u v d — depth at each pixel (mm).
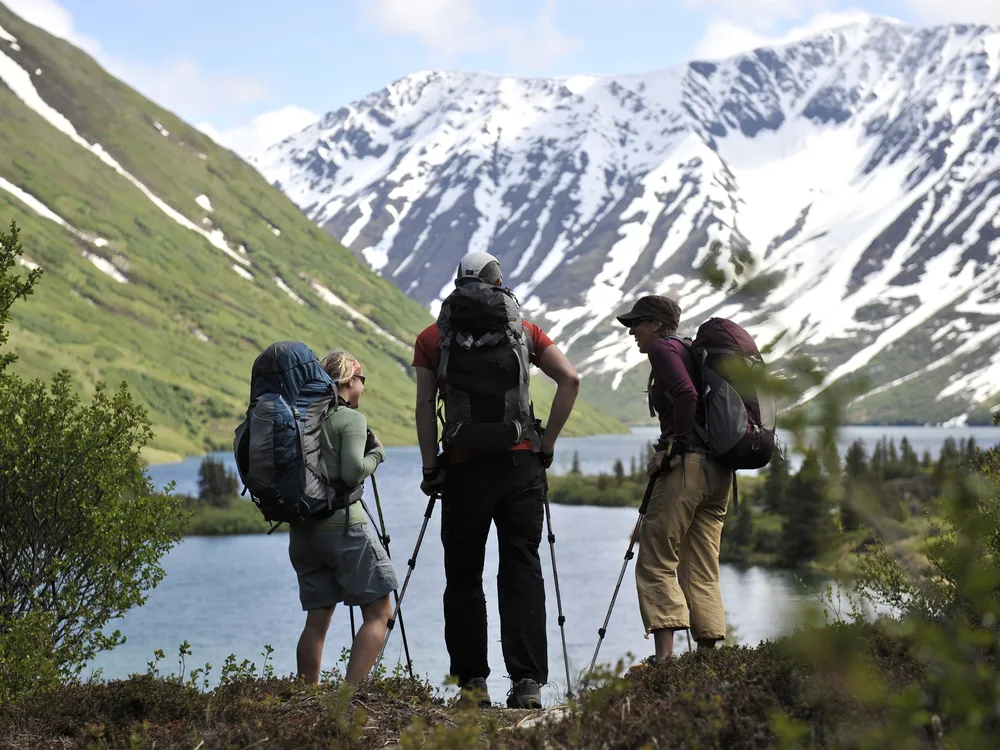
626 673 6246
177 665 44562
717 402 6660
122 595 12695
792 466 1967
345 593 6664
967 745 2158
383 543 6938
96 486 12742
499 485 6805
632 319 7133
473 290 6672
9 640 9414
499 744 4676
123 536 12828
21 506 12531
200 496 124750
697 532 7035
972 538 2014
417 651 45281
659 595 6738
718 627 6902
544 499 7004
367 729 5223
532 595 6832
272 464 6418
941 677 2246
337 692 5527
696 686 4879
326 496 6535
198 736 4848
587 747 4152
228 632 58469
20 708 5891
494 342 6625
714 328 6867
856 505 1947
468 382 6613
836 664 2248
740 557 70312
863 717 2951
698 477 6723
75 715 5746
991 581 2025
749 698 4227
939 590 2291
